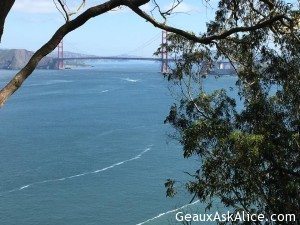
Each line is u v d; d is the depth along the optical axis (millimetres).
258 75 12977
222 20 11438
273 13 7168
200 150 12016
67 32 3994
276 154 11055
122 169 41781
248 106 12219
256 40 11633
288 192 11125
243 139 10648
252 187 11086
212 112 13414
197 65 15117
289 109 12383
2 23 3445
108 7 4164
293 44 11156
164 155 46188
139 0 4426
